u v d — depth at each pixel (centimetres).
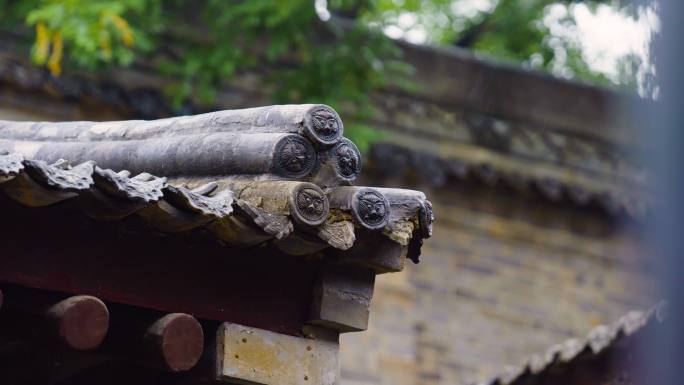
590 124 1277
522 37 1627
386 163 1179
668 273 329
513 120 1262
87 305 424
